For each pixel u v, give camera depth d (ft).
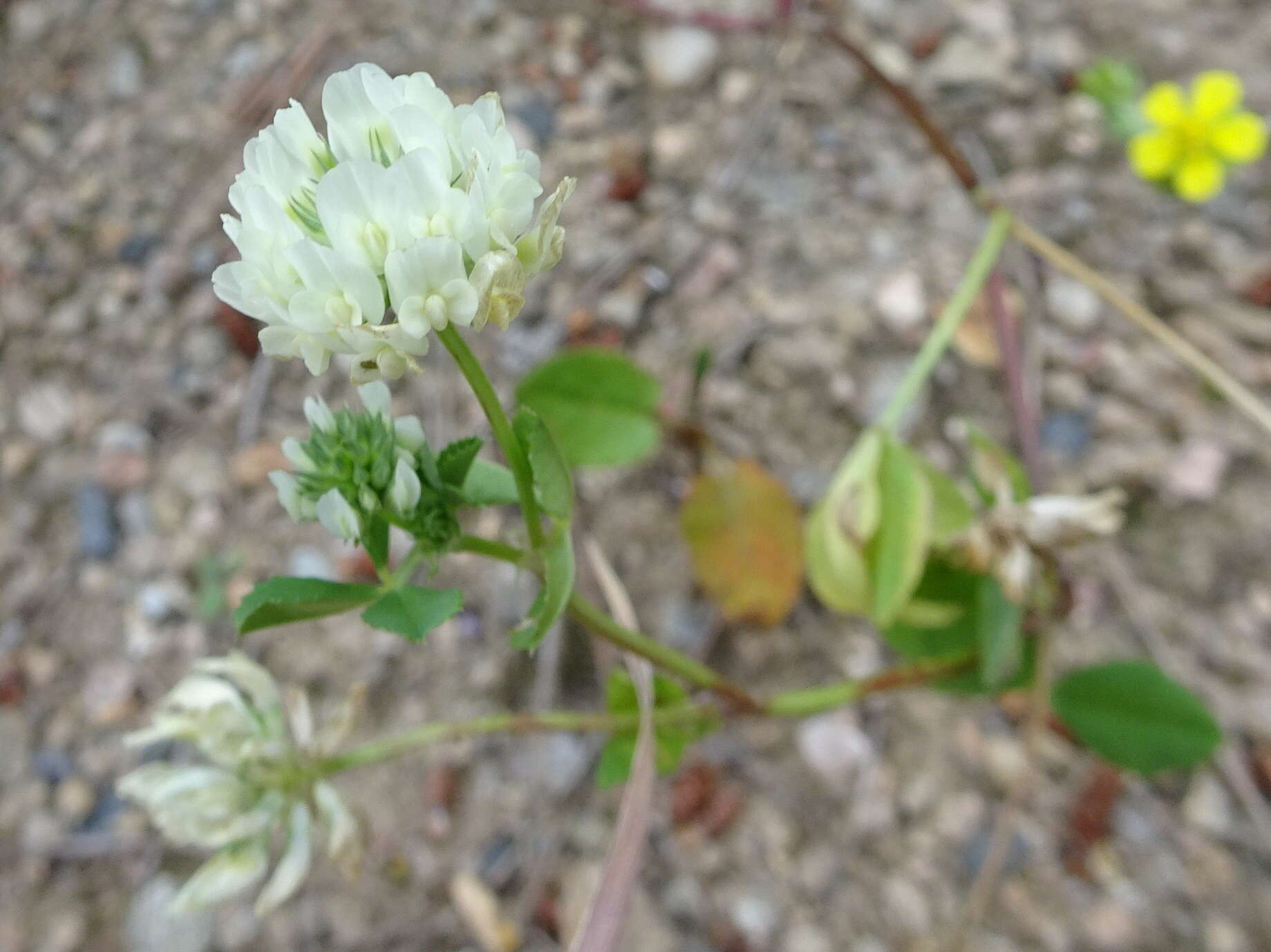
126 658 0.24
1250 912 0.20
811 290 0.27
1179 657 0.22
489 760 0.22
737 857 0.21
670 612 0.23
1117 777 0.21
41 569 0.25
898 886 0.21
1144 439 0.24
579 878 0.21
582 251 0.28
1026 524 0.17
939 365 0.25
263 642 0.24
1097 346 0.25
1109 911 0.20
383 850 0.22
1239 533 0.23
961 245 0.27
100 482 0.26
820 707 0.18
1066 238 0.27
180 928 0.21
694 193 0.28
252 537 0.25
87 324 0.28
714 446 0.23
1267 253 0.26
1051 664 0.21
